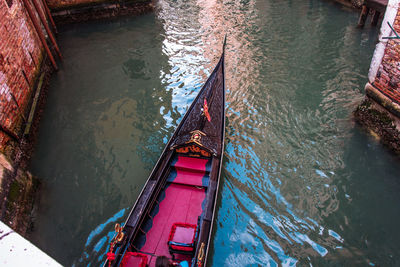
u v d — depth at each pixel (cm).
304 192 541
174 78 905
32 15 820
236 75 913
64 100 795
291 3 1481
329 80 867
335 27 1186
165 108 772
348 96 789
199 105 608
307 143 645
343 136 652
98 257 439
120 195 539
